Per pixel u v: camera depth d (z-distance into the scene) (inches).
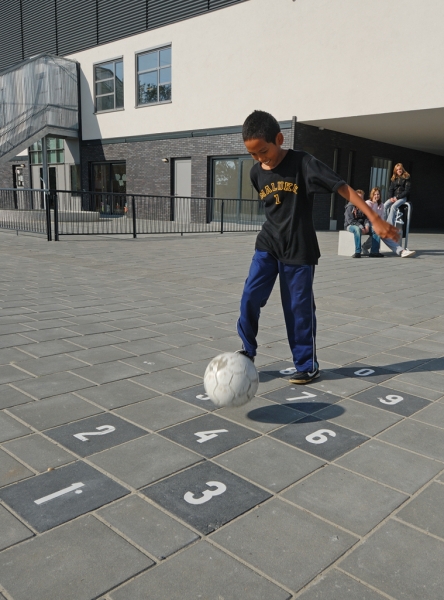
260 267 138.1
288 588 69.8
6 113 886.4
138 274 339.0
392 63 564.7
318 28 615.5
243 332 141.5
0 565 73.0
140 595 68.1
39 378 146.5
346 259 435.5
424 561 75.8
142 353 171.5
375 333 203.8
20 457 103.2
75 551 76.2
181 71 774.5
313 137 689.0
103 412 125.1
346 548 78.2
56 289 280.5
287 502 89.8
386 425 121.3
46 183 905.5
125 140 883.4
